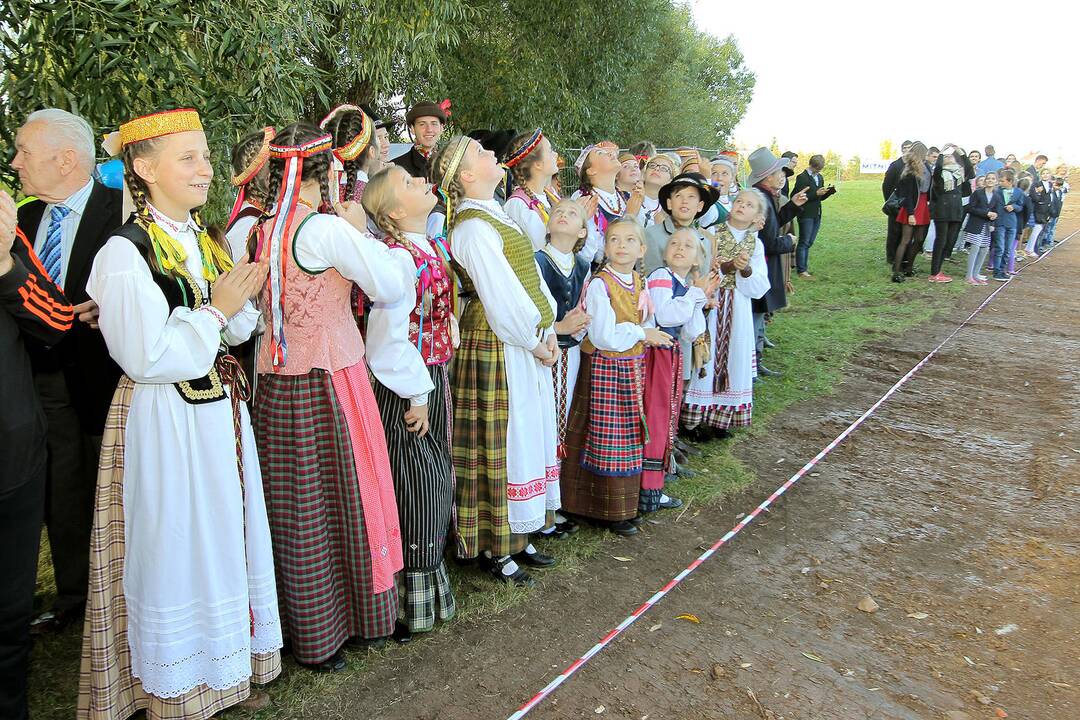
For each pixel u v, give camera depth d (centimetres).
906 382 615
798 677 261
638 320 342
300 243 222
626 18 974
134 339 190
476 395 297
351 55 612
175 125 198
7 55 295
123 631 217
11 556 202
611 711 242
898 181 1032
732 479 421
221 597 212
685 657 270
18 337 199
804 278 1052
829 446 474
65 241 252
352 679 252
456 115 891
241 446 217
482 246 276
